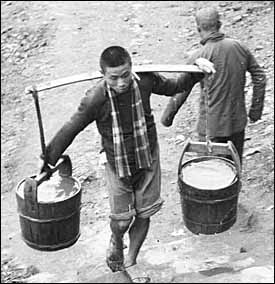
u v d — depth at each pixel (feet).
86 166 25.63
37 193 15.70
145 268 18.19
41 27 38.29
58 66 34.24
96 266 19.31
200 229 17.40
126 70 14.23
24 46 36.99
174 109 19.74
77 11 40.09
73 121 15.05
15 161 27.61
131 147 15.39
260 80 20.34
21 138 29.27
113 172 15.98
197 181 17.06
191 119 28.30
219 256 18.52
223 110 19.65
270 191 22.13
